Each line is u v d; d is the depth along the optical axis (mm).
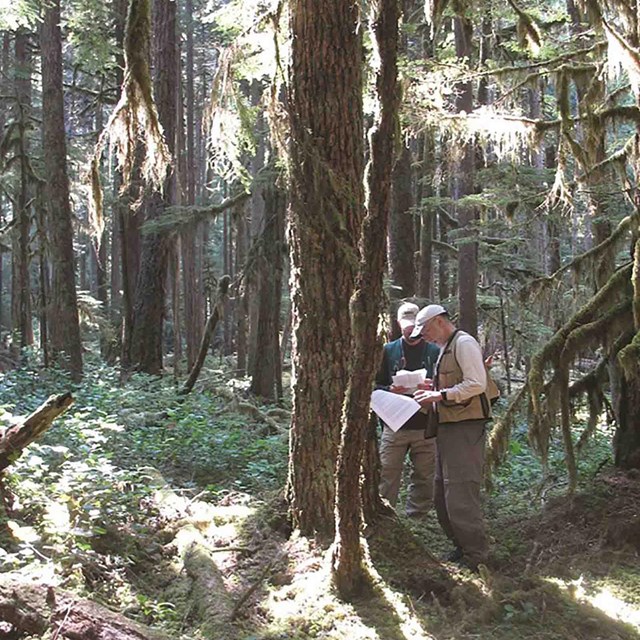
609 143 11398
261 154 20500
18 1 9641
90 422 6598
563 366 6625
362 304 4254
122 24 15680
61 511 4828
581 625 4484
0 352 16781
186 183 25922
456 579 4953
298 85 5156
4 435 5051
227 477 7332
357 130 5223
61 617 3549
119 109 5203
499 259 13594
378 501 5391
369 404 4375
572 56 7406
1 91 19844
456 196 14102
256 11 6215
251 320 19719
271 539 5215
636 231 7000
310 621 4250
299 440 5262
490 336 14984
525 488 7750
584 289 8586
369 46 6652
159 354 14195
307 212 5145
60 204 13508
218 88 6125
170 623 4156
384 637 4145
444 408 5418
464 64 8562
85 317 19234
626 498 6328
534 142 7750
